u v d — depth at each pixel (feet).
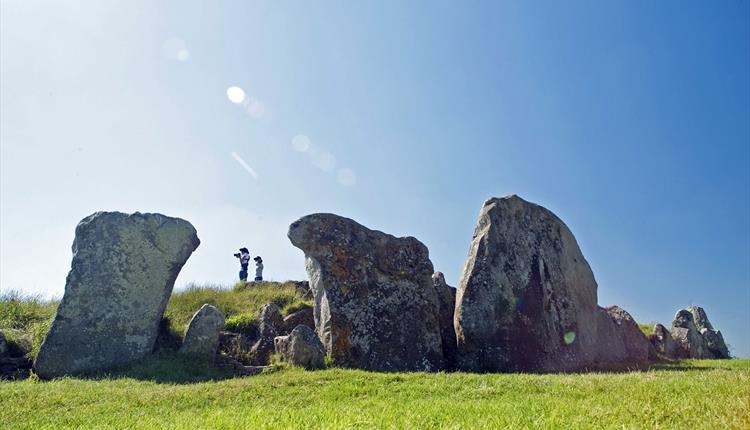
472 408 22.31
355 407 23.27
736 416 18.95
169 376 35.53
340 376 31.37
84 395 27.96
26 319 46.93
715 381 26.78
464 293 43.93
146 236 43.80
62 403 26.50
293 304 55.88
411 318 43.83
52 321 39.55
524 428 18.37
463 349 42.70
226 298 57.88
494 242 45.96
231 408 24.25
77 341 39.11
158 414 23.72
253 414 21.80
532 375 33.24
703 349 70.85
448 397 26.55
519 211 49.14
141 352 40.55
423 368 42.01
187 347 40.40
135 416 23.12
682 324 72.08
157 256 43.70
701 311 77.25
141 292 42.22
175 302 54.70
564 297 48.85
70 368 38.09
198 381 35.04
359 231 46.01
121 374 36.50
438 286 51.80
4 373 37.78
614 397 23.98
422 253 47.60
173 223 45.16
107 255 42.19
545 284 47.65
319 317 44.14
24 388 29.58
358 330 41.73
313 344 38.24
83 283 40.86
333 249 44.06
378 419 19.93
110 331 40.22
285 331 47.85
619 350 54.08
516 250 47.03
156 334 42.06
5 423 22.94
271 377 31.91
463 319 43.09
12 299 50.60
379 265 45.19
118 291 41.50
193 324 41.16
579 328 49.03
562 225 52.49
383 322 42.70
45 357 37.78
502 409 22.03
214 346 40.96
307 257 49.01
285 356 39.11
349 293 42.96
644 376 30.81
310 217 44.93
